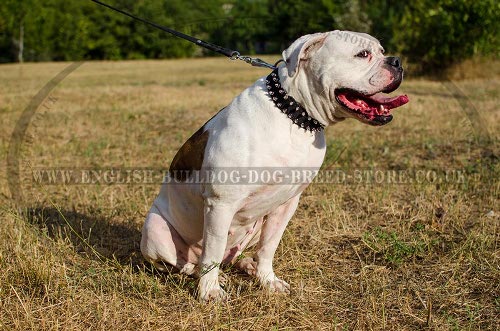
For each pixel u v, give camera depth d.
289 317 3.28
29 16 26.97
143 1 16.22
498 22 14.48
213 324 3.15
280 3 15.71
